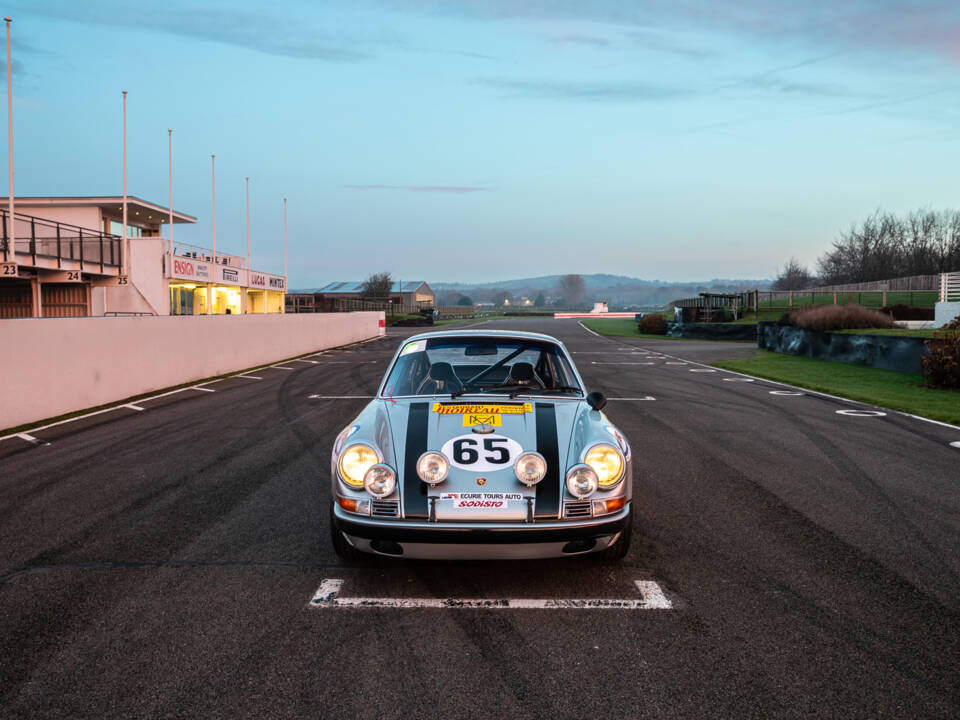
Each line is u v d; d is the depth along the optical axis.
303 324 21.73
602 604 3.19
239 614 3.10
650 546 4.00
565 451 3.36
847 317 19.86
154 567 3.71
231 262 35.31
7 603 3.24
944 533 4.24
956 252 53.94
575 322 62.59
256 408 9.85
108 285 24.77
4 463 6.35
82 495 5.23
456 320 74.38
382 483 3.12
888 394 10.83
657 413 9.16
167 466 6.20
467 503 3.08
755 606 3.17
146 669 2.61
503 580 3.49
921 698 2.39
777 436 7.52
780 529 4.31
